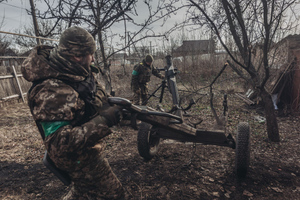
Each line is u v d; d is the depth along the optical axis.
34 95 1.02
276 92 5.25
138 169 2.73
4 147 3.60
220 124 2.86
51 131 1.02
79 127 1.03
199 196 2.16
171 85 2.51
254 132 3.87
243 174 2.32
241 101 6.25
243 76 3.52
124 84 8.12
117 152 3.27
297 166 2.68
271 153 3.06
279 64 5.18
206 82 8.61
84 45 1.10
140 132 2.72
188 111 5.38
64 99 1.02
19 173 2.74
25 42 12.65
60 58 1.06
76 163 1.17
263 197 2.11
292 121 4.42
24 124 4.88
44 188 2.41
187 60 10.83
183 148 3.29
